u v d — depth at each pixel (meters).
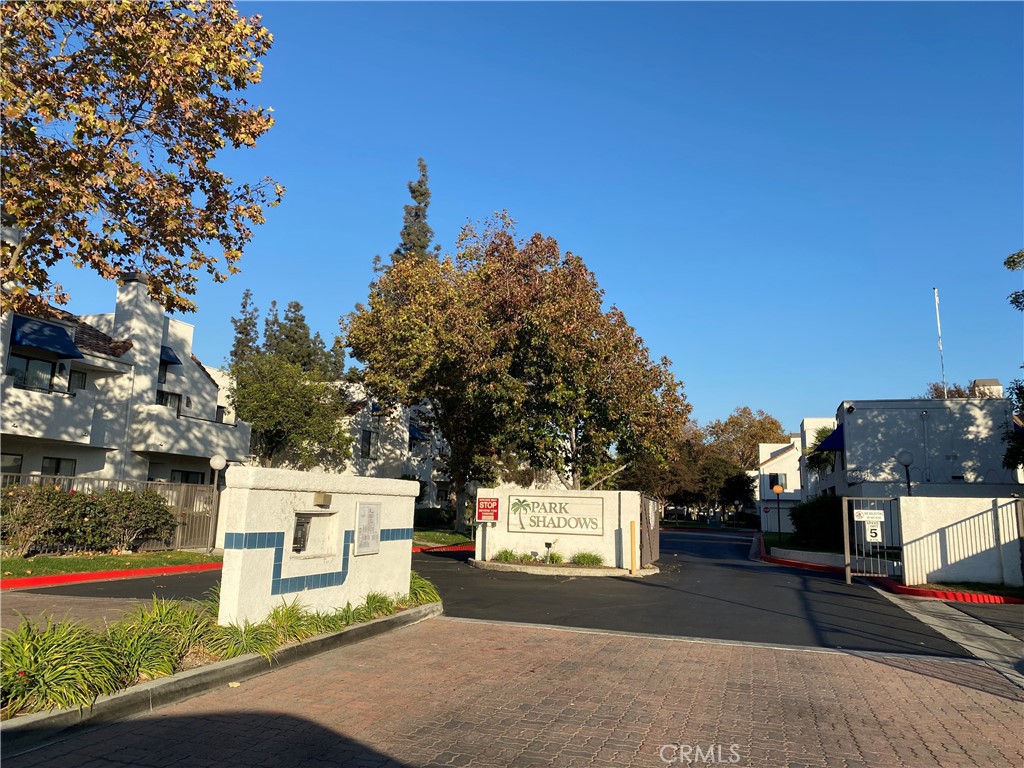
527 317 20.88
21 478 18.05
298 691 6.98
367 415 44.19
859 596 15.38
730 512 80.25
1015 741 5.99
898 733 6.16
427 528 43.38
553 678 7.81
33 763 4.98
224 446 31.81
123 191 11.94
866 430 29.88
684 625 11.47
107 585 14.57
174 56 11.19
